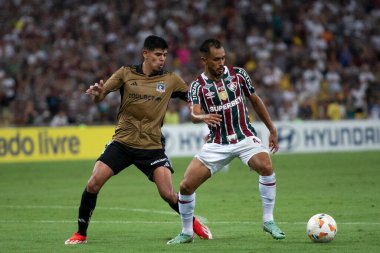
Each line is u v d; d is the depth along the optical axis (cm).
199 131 6875
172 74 2556
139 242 2538
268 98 7825
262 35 9069
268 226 2484
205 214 3319
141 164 2528
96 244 2495
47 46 8581
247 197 3922
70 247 2433
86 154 6694
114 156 2498
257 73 8256
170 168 2547
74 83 7856
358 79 8481
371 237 2534
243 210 3422
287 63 8594
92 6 9181
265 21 9138
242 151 2461
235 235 2681
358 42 9156
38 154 6556
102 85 2470
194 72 8288
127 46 8581
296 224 2934
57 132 6644
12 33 8912
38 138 6575
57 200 3988
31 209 3625
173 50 8625
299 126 7069
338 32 9275
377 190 4088
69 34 8769
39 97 7644
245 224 2984
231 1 9419
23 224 3100
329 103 7856
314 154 6769
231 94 2453
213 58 2416
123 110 2528
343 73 8544
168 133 6769
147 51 2502
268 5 9425
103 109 7438
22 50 8556
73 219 3266
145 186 4603
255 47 8725
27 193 4341
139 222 3116
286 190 4188
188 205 2472
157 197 4016
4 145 6481
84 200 2494
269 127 2530
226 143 2456
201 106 2486
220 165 2480
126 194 4188
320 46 8938
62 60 8244
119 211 3481
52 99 7519
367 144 7238
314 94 8088
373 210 3306
